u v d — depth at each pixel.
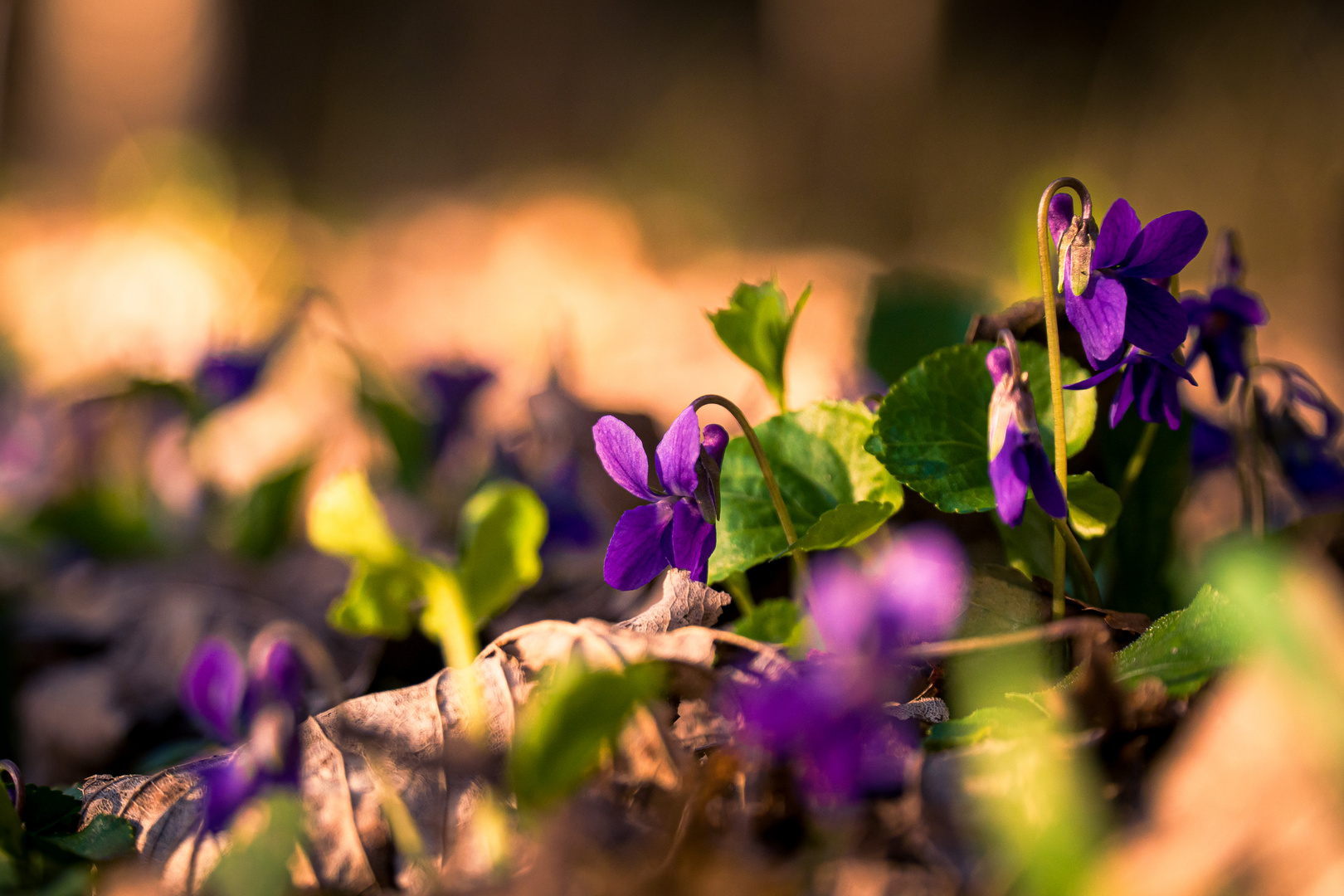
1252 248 1.61
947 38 2.72
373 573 0.36
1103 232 0.34
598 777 0.33
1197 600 0.34
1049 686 0.35
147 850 0.34
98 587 0.61
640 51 3.29
